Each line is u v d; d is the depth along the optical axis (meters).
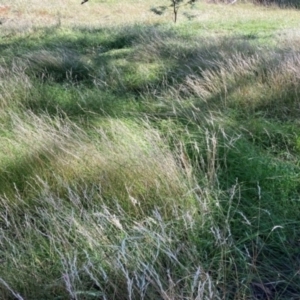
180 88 4.96
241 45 6.65
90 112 4.29
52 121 3.91
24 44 8.56
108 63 6.79
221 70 5.13
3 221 2.72
